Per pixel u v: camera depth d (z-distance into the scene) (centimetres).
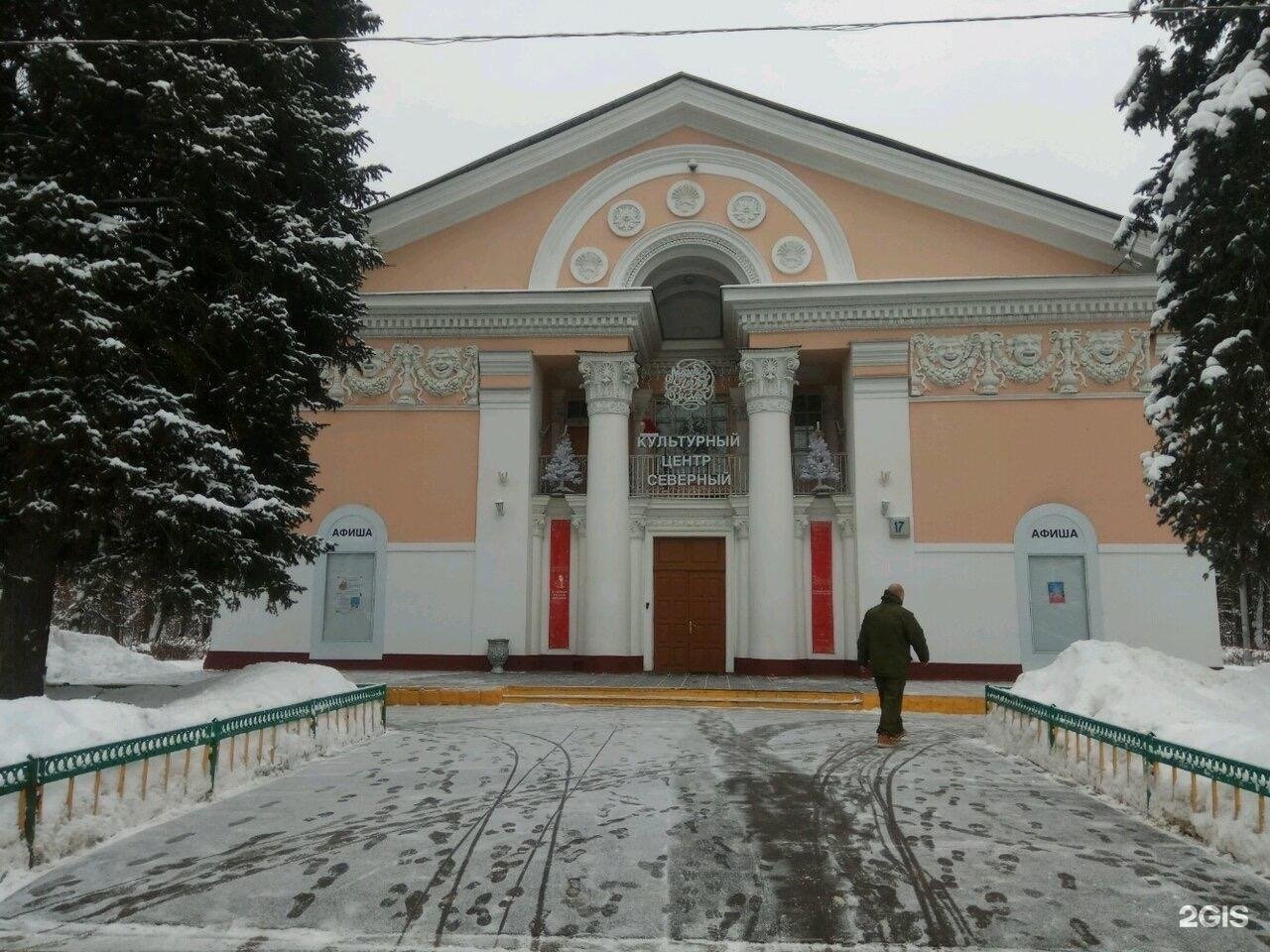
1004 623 1698
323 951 396
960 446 1759
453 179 1925
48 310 754
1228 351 834
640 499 1897
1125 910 436
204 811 614
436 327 1886
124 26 852
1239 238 816
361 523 1845
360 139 1125
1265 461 847
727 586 1877
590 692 1412
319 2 1110
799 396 2062
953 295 1766
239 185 907
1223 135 814
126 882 473
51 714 562
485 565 1811
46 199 773
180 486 844
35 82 806
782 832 570
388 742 948
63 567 975
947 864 506
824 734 1034
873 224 1873
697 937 409
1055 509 1719
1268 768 491
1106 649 859
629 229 1928
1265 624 3612
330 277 1033
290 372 960
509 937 409
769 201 1908
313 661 1802
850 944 401
